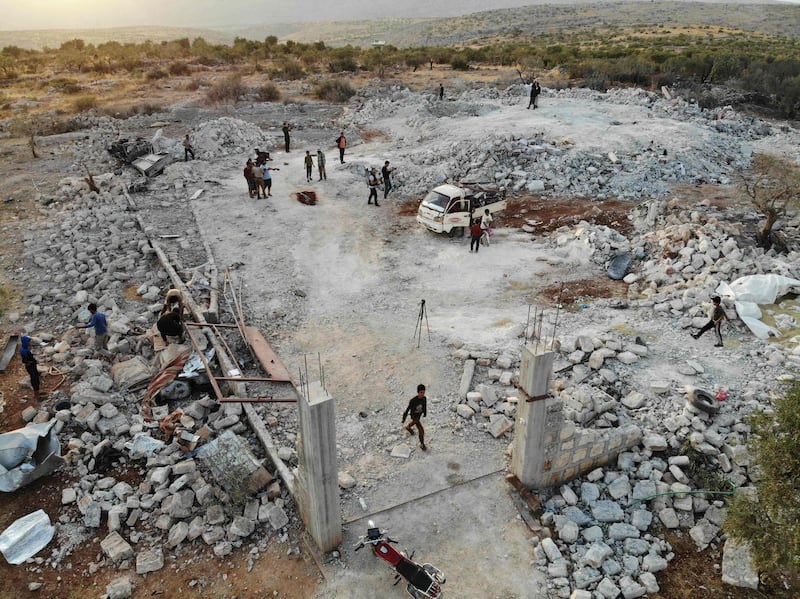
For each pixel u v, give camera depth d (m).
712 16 169.88
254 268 18.52
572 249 19.34
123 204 22.95
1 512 9.52
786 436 7.86
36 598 8.28
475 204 20.84
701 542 9.10
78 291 16.34
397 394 12.66
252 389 12.73
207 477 10.23
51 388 12.43
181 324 13.87
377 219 22.55
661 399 11.97
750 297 15.20
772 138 34.56
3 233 20.67
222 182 26.25
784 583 8.50
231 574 8.65
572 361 13.29
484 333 14.83
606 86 46.66
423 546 9.07
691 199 23.44
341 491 10.09
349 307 16.45
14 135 34.78
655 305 15.75
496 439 11.30
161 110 41.22
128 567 8.74
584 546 9.08
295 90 50.41
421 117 35.94
